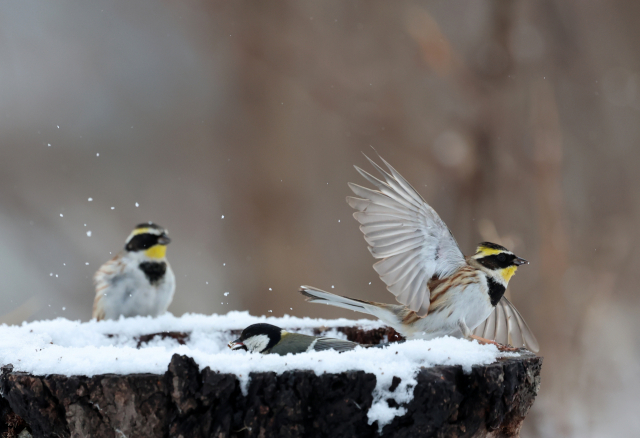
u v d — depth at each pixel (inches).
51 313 651.5
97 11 748.6
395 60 621.0
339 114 606.5
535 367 170.6
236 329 251.0
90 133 759.7
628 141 624.1
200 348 242.1
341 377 147.6
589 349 496.1
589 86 597.0
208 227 666.2
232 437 146.1
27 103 756.6
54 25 756.0
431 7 615.8
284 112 617.0
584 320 498.3
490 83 538.0
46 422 146.4
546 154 513.7
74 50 762.2
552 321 491.5
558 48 579.8
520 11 553.9
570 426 432.1
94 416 144.7
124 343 232.2
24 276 684.1
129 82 749.9
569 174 613.0
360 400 147.9
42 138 756.0
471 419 157.3
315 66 606.5
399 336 254.5
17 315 407.8
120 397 143.5
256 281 584.7
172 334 241.4
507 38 540.4
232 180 613.6
